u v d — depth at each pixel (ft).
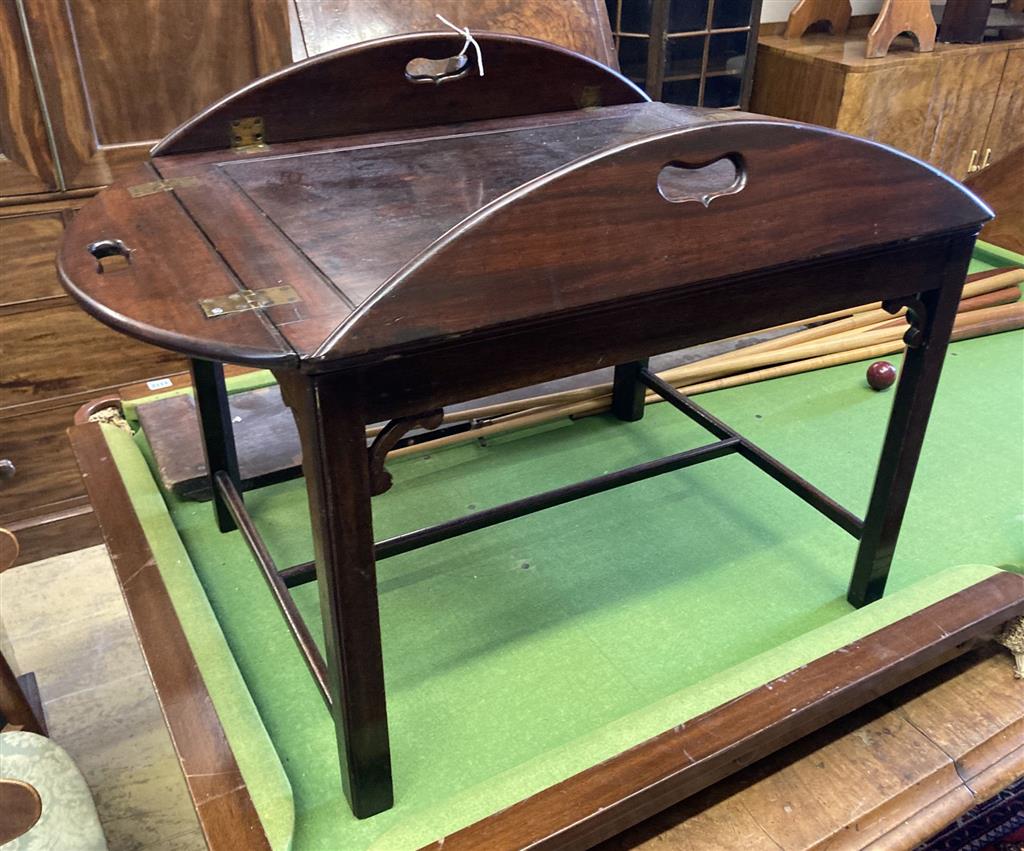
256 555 3.75
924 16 8.62
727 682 3.38
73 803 3.32
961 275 3.28
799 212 2.78
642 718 3.24
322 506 2.43
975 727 3.58
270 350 2.19
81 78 5.33
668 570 4.31
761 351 6.17
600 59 5.03
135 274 2.62
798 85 8.94
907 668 3.50
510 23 4.81
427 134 4.09
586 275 2.48
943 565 4.26
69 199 5.61
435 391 2.44
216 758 3.10
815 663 3.44
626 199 2.47
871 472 5.05
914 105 8.90
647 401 5.82
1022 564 4.26
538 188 2.35
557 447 5.35
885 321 6.73
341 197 3.27
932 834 3.28
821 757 3.45
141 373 6.32
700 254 2.65
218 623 3.85
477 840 2.80
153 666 3.49
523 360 2.56
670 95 8.38
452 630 3.94
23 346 5.88
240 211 3.13
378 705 2.83
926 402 3.49
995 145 9.80
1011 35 9.62
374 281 2.58
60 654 5.97
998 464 5.10
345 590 2.56
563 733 3.41
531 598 4.14
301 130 3.98
